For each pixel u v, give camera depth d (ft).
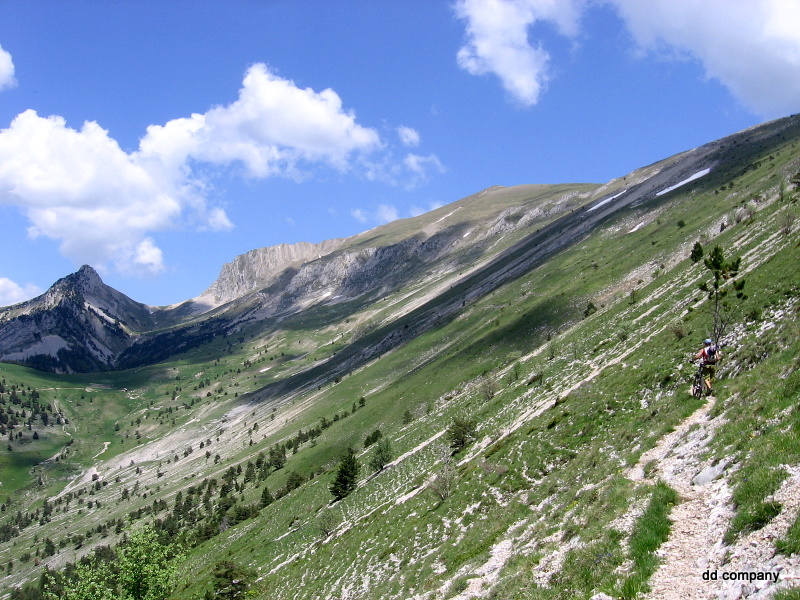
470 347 483.92
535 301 515.09
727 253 214.69
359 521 199.11
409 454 269.44
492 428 205.98
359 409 551.18
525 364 300.40
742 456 54.49
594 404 127.75
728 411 68.49
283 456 540.93
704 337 117.39
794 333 80.59
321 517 242.58
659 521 51.90
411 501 171.73
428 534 130.52
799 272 108.47
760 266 144.56
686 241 373.61
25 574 608.19
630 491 63.87
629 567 48.26
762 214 235.81
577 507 73.20
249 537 318.04
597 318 288.92
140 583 126.11
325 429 565.12
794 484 43.55
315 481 362.12
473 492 133.49
